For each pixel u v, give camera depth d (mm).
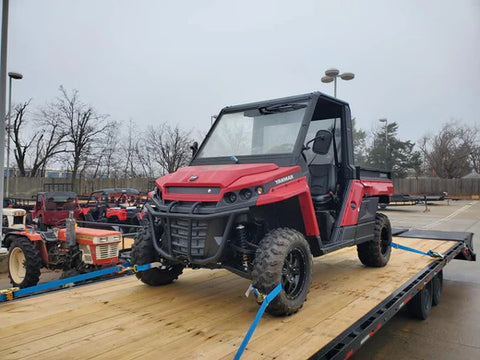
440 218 18938
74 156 30094
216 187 3105
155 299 3508
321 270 4859
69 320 2934
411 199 24469
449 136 49469
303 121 3736
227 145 4137
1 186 7992
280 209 3574
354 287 3994
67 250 6574
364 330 2779
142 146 32562
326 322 2928
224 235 3010
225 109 4441
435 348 4281
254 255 3242
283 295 2971
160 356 2326
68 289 3857
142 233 3781
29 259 6488
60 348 2430
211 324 2883
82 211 10523
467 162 50250
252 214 3293
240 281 4188
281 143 3754
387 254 5203
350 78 14289
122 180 30078
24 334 2648
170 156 31156
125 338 2602
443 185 39750
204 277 4359
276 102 4020
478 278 7414
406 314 5320
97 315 3057
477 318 5211
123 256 6574
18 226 8617
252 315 3094
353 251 6289
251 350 2420
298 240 3160
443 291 6531
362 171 4832
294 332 2723
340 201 4453
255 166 3336
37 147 32094
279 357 2316
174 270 4047
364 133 43594
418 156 45062
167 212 3260
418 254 5914
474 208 25547
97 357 2303
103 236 6211
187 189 3270
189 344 2512
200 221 3055
